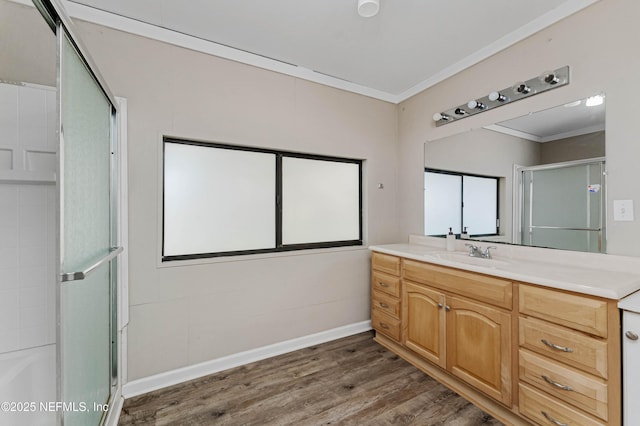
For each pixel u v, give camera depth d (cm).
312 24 190
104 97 148
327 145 265
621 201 155
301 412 166
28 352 151
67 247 98
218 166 222
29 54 156
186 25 190
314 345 253
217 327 212
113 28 180
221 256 219
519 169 201
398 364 220
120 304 172
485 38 207
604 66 160
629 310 111
